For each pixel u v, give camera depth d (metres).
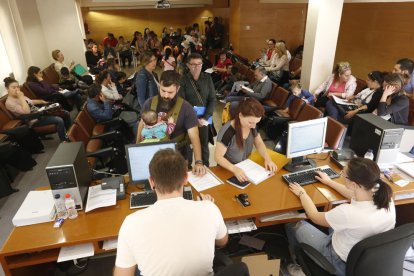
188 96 3.23
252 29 9.18
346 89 4.61
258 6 8.93
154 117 2.32
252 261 2.06
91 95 4.11
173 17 14.80
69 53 7.43
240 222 2.08
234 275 1.22
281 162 2.55
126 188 2.26
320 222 1.89
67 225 1.91
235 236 2.67
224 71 7.18
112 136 3.66
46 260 1.83
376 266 1.57
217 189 2.25
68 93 5.84
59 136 4.54
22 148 4.02
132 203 2.07
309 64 5.00
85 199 2.09
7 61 5.34
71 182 1.91
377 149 2.46
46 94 5.43
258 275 2.10
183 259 1.17
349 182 1.74
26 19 6.24
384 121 2.54
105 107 4.18
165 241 1.16
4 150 3.40
